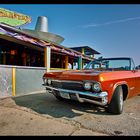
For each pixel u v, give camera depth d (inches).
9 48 449.1
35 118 132.4
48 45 341.1
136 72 190.1
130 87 166.2
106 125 118.8
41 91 281.0
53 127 114.0
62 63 569.9
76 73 148.0
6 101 192.7
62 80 148.7
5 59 495.8
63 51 415.2
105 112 151.6
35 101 193.6
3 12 332.5
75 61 702.5
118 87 143.7
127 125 119.3
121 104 147.1
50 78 163.8
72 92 138.8
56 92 161.5
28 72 262.1
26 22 386.0
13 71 231.6
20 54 494.6
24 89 252.4
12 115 139.4
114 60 201.8
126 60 192.1
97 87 124.9
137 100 214.5
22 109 157.9
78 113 147.4
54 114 143.4
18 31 267.6
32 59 540.4
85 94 130.3
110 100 137.0
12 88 230.1
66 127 114.4
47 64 331.6
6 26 247.4
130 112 154.4
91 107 167.2
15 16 359.9
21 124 119.1
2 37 305.9
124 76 154.1
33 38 302.5
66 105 174.9
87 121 126.7
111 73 140.3
